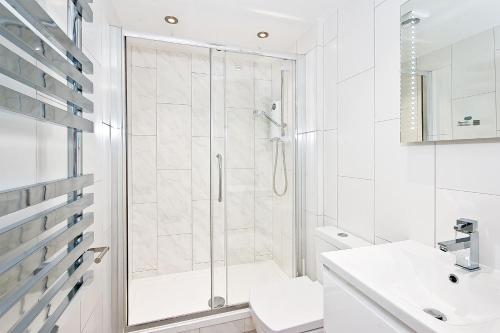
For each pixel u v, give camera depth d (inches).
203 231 91.4
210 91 72.8
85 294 41.3
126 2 60.6
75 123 27.1
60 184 23.7
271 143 76.7
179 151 88.2
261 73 75.7
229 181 74.2
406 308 24.4
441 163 39.1
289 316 49.7
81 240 30.6
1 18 15.7
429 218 40.9
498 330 21.5
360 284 30.0
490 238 33.0
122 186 59.0
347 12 59.7
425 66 40.6
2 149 21.1
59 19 31.6
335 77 64.2
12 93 16.5
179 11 64.5
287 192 77.0
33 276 20.5
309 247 74.2
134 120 83.4
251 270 74.1
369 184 53.3
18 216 23.2
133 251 83.8
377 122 51.0
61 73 24.8
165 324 62.2
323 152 69.9
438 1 38.7
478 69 33.6
